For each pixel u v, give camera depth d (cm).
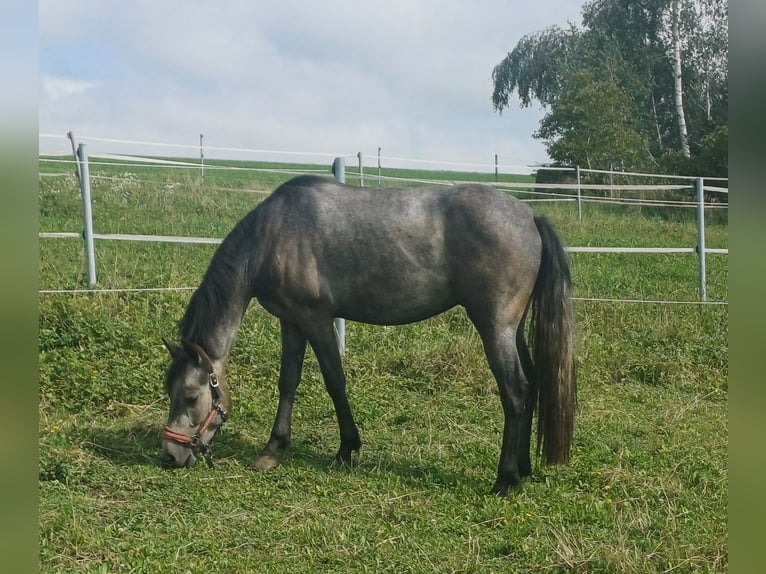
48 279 901
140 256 1080
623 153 2580
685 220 2194
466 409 738
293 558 428
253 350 803
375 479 558
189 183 1706
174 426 566
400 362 823
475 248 537
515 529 468
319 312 577
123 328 800
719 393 823
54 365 725
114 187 1543
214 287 582
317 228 569
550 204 2258
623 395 803
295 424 688
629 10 3303
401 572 413
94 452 587
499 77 3853
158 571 400
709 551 423
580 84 2722
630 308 1041
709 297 1118
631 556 414
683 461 588
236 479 554
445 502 518
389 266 557
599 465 584
